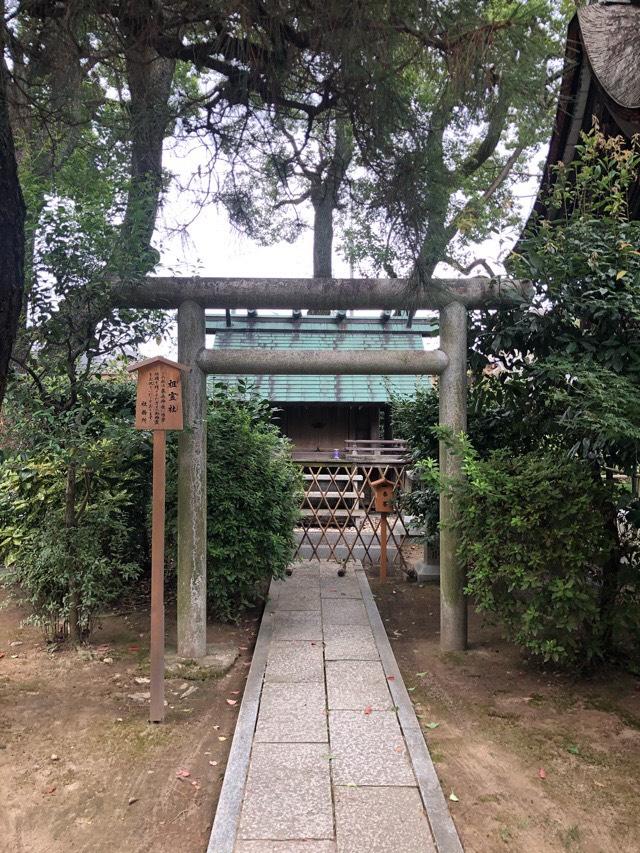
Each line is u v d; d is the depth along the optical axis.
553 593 4.09
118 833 2.72
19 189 3.24
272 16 3.33
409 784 2.97
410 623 5.99
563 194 4.59
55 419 4.48
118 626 5.66
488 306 4.90
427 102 3.80
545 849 2.61
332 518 8.68
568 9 6.91
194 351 4.79
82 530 4.79
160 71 4.11
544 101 3.72
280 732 3.49
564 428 4.59
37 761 3.31
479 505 4.46
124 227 4.39
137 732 3.65
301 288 4.81
